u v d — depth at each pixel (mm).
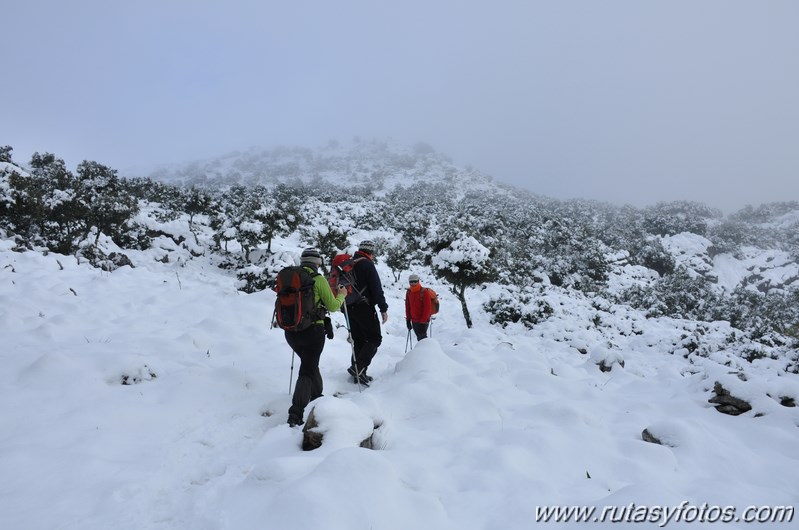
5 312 6520
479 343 11336
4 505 2453
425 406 4375
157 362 5105
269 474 2666
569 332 14750
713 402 5254
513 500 2740
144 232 24797
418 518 2408
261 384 4969
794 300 44500
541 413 4422
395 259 26562
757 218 150000
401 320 15383
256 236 25578
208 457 3301
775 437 4395
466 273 14680
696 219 89188
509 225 55250
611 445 3855
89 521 2395
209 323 6805
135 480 2824
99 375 4441
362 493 2350
